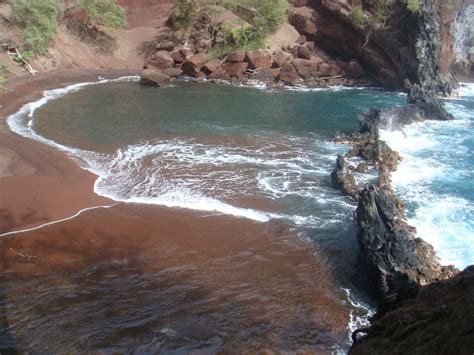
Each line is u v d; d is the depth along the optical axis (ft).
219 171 80.48
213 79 172.65
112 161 83.71
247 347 39.34
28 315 41.86
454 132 110.73
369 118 108.99
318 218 63.98
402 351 12.75
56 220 60.23
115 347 38.50
